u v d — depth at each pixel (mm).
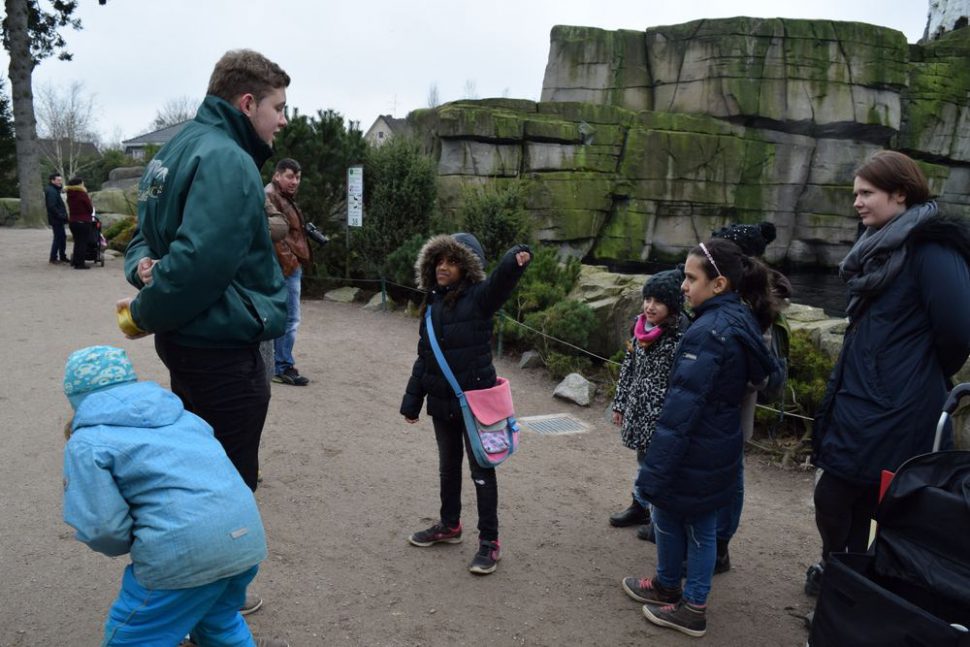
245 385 2582
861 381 2844
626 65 22219
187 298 2289
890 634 2012
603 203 19781
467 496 4371
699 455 2865
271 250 2648
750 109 21016
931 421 2770
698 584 3047
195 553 1975
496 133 17859
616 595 3369
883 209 2867
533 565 3613
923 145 22797
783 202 22266
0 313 8633
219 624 2260
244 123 2598
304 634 2893
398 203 10195
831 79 21312
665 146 20344
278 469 4594
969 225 2693
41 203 22047
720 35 21031
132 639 2012
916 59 23203
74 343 7348
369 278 10625
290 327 6297
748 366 2896
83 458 1937
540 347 7551
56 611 2938
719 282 2922
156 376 6383
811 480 4953
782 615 3293
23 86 21172
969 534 2025
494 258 9891
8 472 4254
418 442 5254
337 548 3641
